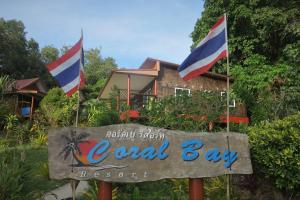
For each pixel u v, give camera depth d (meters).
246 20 22.55
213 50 8.42
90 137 7.07
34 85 33.19
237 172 7.34
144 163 7.04
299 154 7.25
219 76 21.62
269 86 20.50
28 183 8.73
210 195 8.80
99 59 53.72
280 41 22.84
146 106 16.64
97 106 24.38
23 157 11.65
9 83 29.67
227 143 7.47
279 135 7.53
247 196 8.48
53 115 23.16
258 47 23.39
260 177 8.31
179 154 7.20
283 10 21.47
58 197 9.13
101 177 6.87
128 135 7.15
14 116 21.66
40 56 47.28
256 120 18.58
